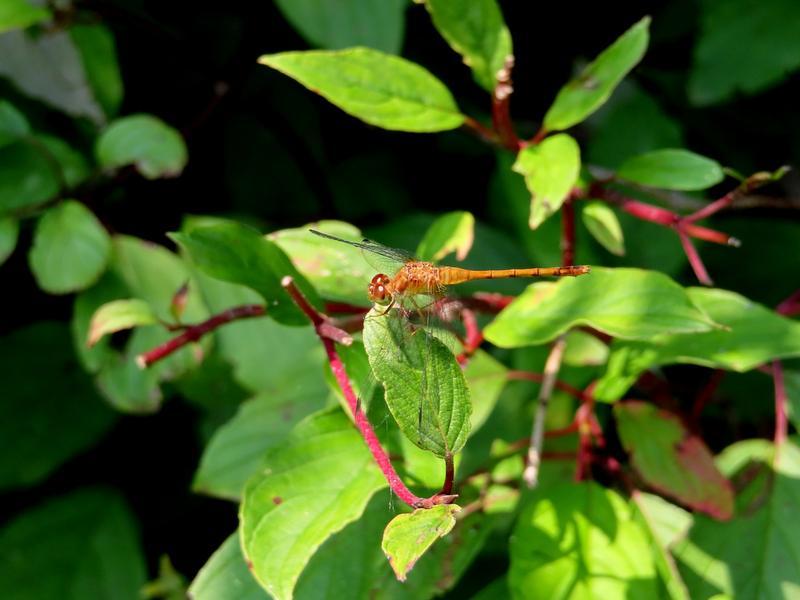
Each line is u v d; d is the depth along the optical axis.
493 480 0.26
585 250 0.30
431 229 0.26
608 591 0.24
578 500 0.25
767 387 0.30
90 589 0.31
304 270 0.25
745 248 0.32
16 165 0.29
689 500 0.25
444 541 0.25
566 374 0.29
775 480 0.26
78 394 0.32
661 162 0.25
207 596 0.25
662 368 0.31
